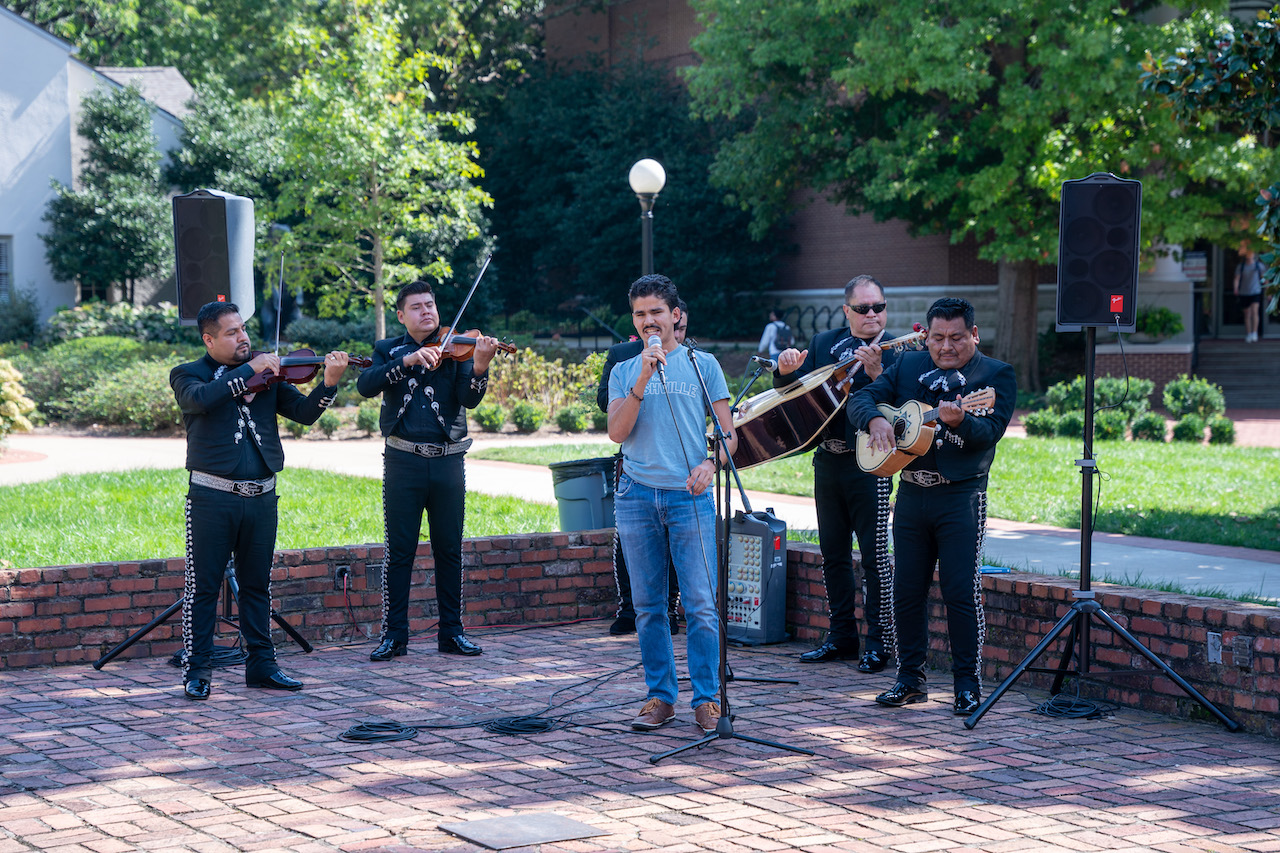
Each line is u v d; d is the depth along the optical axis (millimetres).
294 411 6555
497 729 5559
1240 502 11828
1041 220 23094
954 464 5793
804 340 31484
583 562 8336
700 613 5562
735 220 31344
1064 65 20719
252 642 6438
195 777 4875
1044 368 26922
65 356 22172
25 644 6863
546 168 35031
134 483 12570
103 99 28516
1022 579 6543
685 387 5586
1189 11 22438
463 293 30812
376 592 7777
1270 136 22859
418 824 4289
